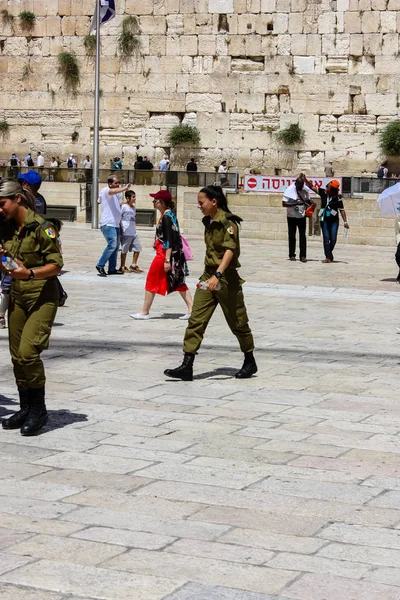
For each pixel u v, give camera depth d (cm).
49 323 941
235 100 4881
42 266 938
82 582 618
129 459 870
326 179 3297
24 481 808
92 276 2253
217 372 1242
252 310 1803
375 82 4734
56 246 939
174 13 4925
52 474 827
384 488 802
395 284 2216
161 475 827
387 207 2288
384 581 625
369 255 2856
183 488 795
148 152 4981
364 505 762
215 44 4891
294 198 2639
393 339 1512
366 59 4756
